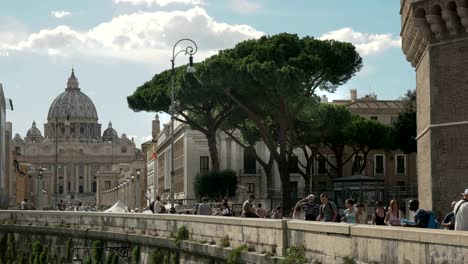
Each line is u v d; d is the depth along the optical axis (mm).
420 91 46375
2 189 138375
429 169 42312
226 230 35500
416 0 41625
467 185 40281
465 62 40188
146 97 97062
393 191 74438
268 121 98125
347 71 86188
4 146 153375
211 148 94438
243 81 79875
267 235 30109
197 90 85312
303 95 80312
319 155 128875
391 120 154625
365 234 22438
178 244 41781
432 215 29281
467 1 38969
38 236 68812
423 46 43750
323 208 36656
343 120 106375
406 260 20453
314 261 25672
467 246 18078
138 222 51062
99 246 57375
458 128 40531
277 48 83688
